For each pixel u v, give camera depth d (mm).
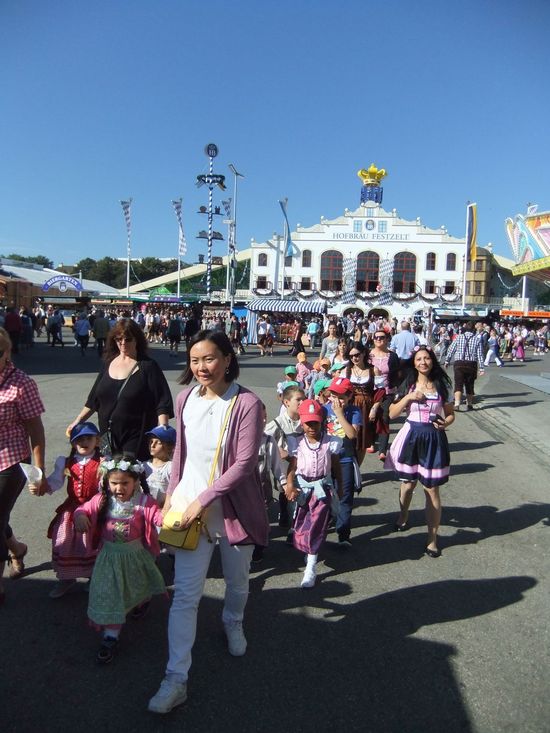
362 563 4582
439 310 48844
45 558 4430
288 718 2771
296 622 3658
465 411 11922
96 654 3248
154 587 3439
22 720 2711
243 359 23422
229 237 45000
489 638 3510
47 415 9852
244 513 3090
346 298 66500
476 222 42938
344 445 4953
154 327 32875
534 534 5230
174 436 4254
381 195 71000
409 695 2959
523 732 2711
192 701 2871
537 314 47906
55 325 26172
